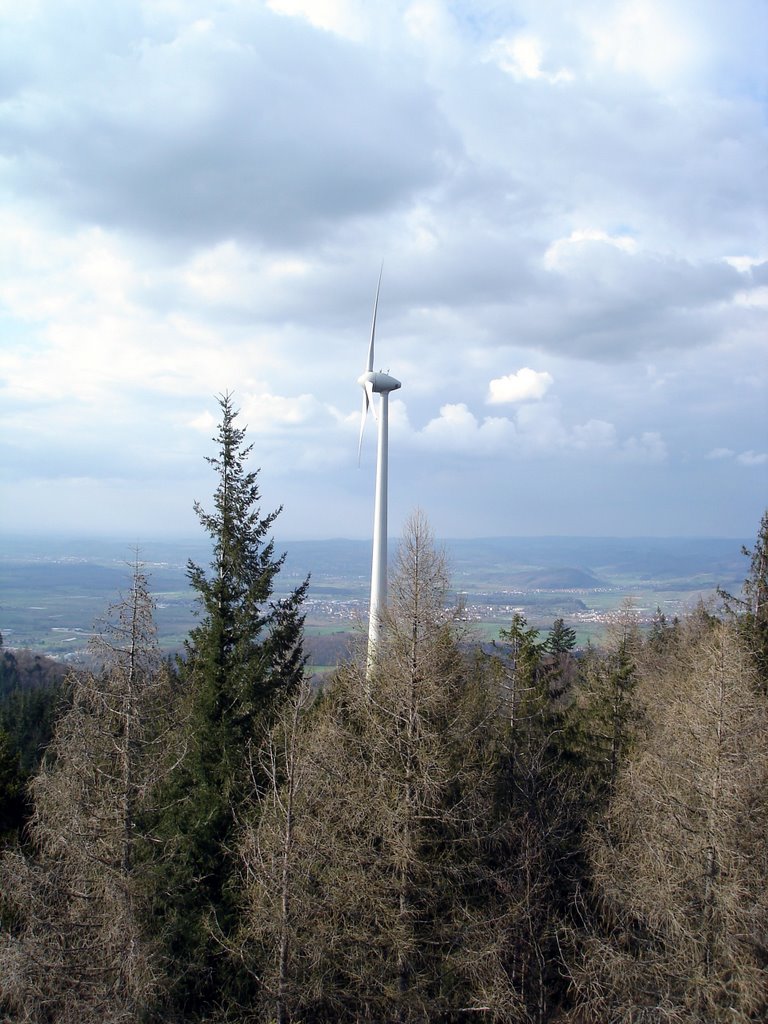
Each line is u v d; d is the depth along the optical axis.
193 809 22.16
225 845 21.30
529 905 21.45
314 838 18.83
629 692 31.27
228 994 20.02
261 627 26.55
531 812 23.73
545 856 23.33
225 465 27.14
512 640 33.53
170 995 18.69
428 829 20.36
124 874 18.14
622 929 21.03
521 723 29.06
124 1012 16.53
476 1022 20.91
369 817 19.98
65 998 16.80
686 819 19.14
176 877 20.47
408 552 22.55
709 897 18.14
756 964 17.50
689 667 33.81
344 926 19.27
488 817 22.53
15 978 16.25
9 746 29.81
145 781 18.95
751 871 18.09
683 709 21.28
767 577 31.16
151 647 19.53
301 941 18.34
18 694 60.28
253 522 27.31
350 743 21.83
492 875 20.81
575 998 21.31
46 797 18.88
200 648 25.48
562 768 27.17
